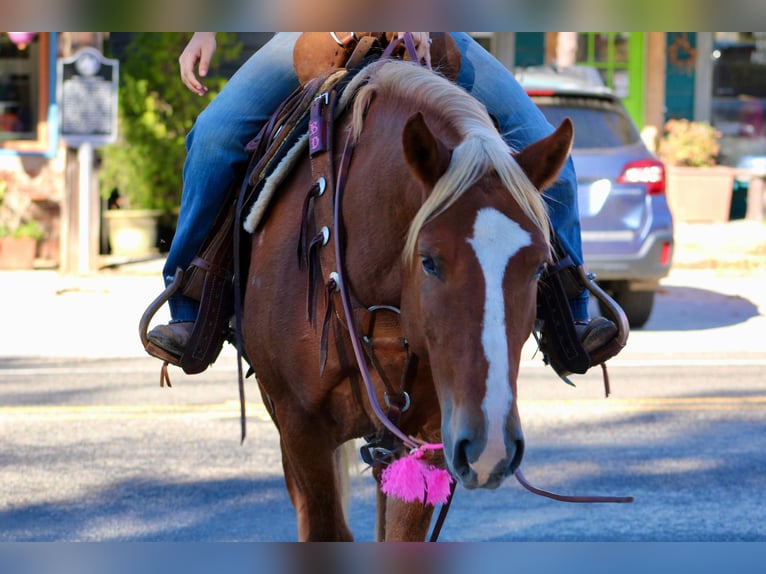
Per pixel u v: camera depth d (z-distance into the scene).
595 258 10.48
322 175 3.73
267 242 3.92
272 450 7.23
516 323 3.00
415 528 3.83
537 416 8.04
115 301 12.95
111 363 9.97
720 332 11.38
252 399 8.63
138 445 7.31
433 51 3.97
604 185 10.45
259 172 4.02
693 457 7.01
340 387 3.68
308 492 3.88
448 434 2.99
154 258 15.73
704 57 19.34
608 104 10.89
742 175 18.33
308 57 4.14
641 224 10.52
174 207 16.25
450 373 3.01
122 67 16.28
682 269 15.09
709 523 5.79
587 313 4.24
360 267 3.52
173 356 4.33
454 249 3.05
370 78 3.75
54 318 12.00
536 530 5.73
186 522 5.85
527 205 3.12
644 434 7.55
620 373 9.51
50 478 6.59
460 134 3.32
